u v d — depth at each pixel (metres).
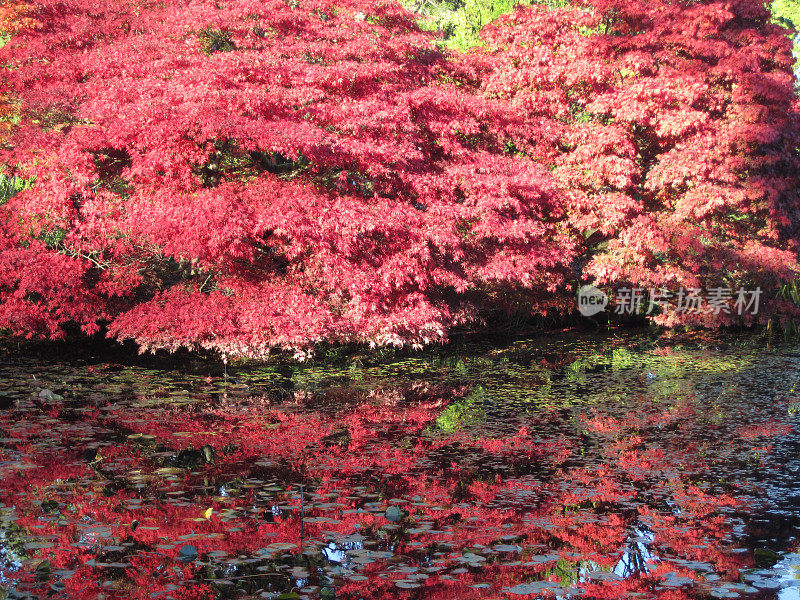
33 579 4.04
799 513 5.25
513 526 4.95
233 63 9.39
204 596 3.88
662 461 6.47
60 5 11.62
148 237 9.77
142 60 10.20
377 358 11.03
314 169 10.53
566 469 6.23
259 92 9.20
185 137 9.39
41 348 10.66
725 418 7.97
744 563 4.43
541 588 4.06
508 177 11.13
